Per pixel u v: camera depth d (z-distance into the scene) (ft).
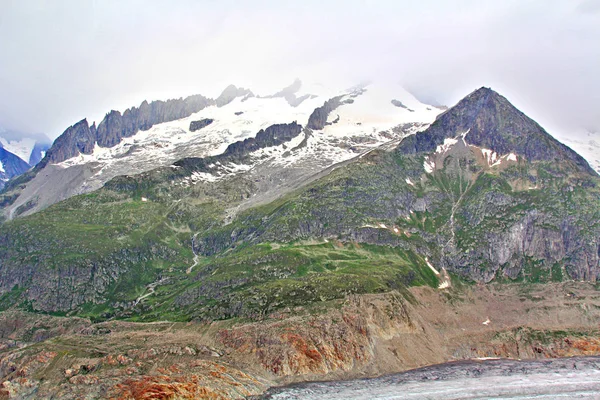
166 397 639.35
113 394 645.51
